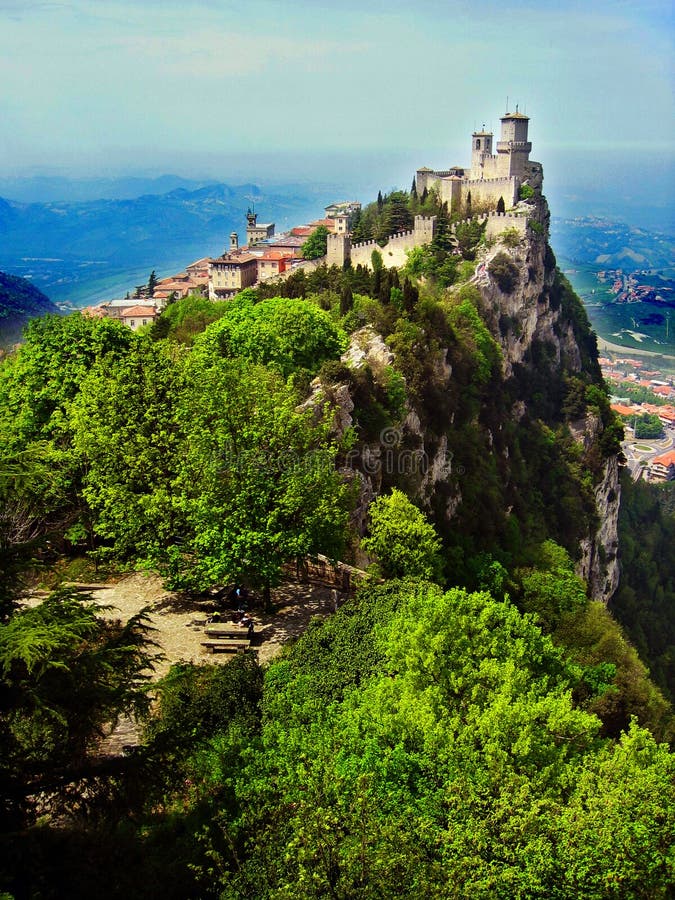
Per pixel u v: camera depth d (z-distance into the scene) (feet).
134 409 142.10
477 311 404.57
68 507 153.17
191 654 120.37
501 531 327.26
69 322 183.52
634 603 483.92
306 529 129.80
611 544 474.49
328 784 71.97
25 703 62.59
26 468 68.33
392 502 169.78
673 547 580.71
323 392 234.58
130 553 146.30
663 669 453.17
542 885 66.85
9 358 216.74
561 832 70.85
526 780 75.36
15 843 60.23
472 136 554.46
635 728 92.17
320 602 140.56
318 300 354.74
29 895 59.77
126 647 71.15
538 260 474.49
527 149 548.72
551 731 90.22
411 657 95.14
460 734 84.17
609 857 69.72
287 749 80.59
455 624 102.94
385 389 268.41
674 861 70.18
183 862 70.28
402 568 161.27
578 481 436.35
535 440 419.13
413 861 64.34
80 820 74.23
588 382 522.47
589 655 203.62
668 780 81.15
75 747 68.28
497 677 94.79
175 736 71.20
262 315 263.70
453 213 510.99
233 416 135.95
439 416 307.37
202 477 131.54
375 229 524.11
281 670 103.24
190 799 82.48
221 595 140.56
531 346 464.65
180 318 346.13
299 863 64.39
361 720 85.66
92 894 63.72
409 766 77.71
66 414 167.43
